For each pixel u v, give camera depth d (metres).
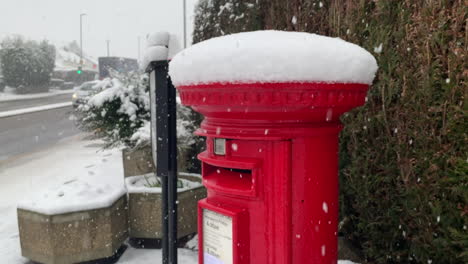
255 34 1.52
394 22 2.61
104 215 3.45
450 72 2.03
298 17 4.02
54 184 6.30
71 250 3.39
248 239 1.62
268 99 1.41
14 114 19.19
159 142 2.66
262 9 4.84
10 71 39.00
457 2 2.04
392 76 2.62
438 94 2.15
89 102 5.36
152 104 3.12
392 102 2.66
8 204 5.37
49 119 17.33
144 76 5.55
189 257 3.64
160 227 3.85
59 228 3.35
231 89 1.44
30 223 3.43
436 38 2.12
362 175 2.92
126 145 5.41
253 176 1.56
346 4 3.21
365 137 2.90
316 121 1.60
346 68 1.47
